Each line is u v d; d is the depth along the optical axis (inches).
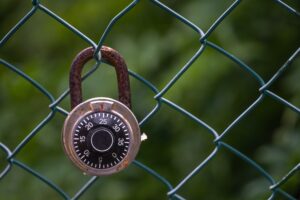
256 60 166.7
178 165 171.8
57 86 173.0
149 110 167.0
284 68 92.4
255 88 165.8
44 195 168.4
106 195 169.6
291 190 150.8
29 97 178.2
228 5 157.6
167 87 92.3
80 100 85.6
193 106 163.5
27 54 193.2
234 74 163.6
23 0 193.5
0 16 198.8
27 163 170.6
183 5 165.3
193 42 158.4
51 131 172.1
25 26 190.4
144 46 164.7
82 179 167.6
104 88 161.3
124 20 171.5
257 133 173.2
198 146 168.1
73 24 174.9
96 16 173.0
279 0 93.0
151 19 169.9
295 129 157.5
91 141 82.4
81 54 86.5
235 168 174.1
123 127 82.9
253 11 166.1
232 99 164.7
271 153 157.5
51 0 181.0
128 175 173.2
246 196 159.0
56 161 169.9
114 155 82.7
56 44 179.8
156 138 178.5
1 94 181.9
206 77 157.0
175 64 159.3
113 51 86.6
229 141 172.9
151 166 176.9
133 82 163.9
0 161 173.0
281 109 170.9
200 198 171.6
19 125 175.9
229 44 159.3
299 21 168.4
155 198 172.2
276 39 168.7
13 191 169.9
